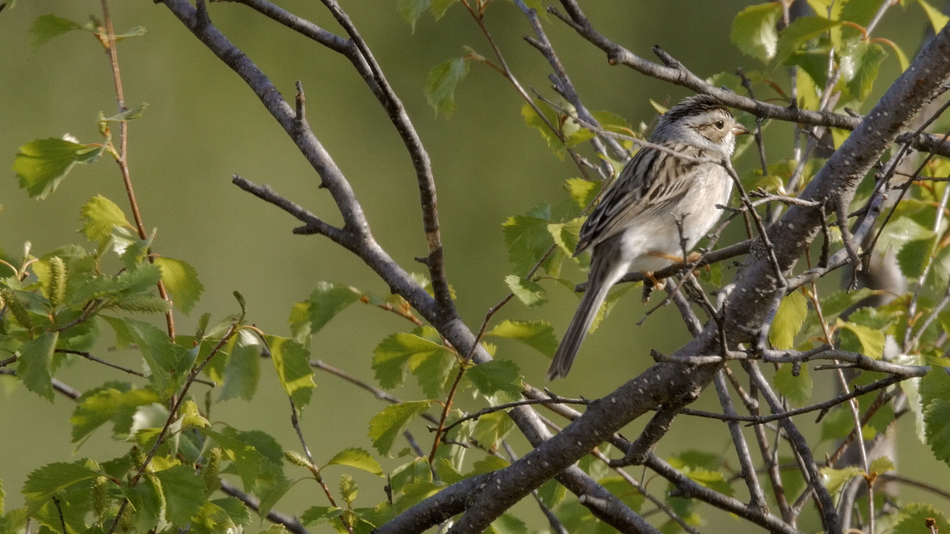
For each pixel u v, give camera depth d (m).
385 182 28.19
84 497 6.96
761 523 8.07
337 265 26.92
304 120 9.28
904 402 10.16
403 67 28.67
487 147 28.09
